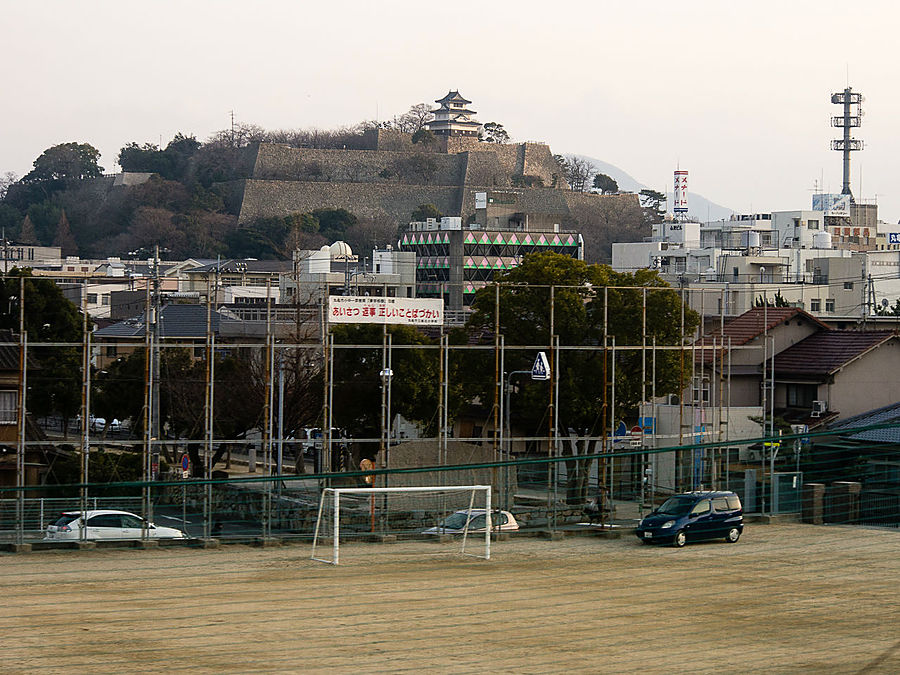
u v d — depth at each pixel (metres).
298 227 170.75
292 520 36.50
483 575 30.00
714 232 132.75
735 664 20.58
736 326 62.66
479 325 50.84
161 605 25.16
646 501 45.19
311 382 50.94
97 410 52.75
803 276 100.25
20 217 196.75
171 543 34.44
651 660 20.78
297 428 52.72
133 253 172.75
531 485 44.91
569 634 22.80
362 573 30.08
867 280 95.81
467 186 198.62
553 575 30.14
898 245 142.00
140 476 45.94
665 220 188.00
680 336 50.28
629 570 31.14
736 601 26.67
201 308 68.69
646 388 50.16
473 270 123.31
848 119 174.50
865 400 58.97
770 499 43.78
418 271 126.69
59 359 52.81
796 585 28.95
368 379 50.38
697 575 30.34
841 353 59.28
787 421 58.50
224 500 37.72
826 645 22.19
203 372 52.00
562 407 48.47
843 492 42.34
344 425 51.84
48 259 144.75
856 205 169.25
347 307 40.31
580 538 37.62
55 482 45.47
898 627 23.91
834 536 38.41
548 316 49.12
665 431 55.88
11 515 33.97
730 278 102.25
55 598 25.92
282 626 23.05
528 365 50.09
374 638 22.09
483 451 45.56
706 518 36.22
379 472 31.86
